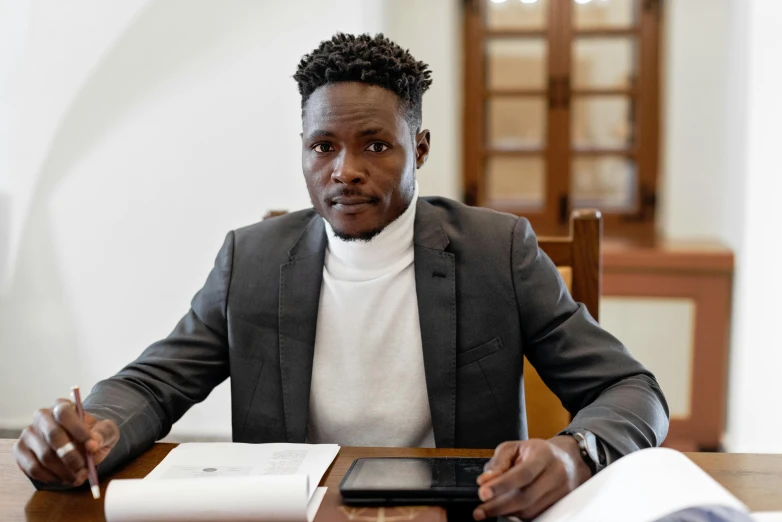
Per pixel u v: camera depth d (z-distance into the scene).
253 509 0.68
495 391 1.02
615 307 2.49
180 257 2.43
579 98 2.75
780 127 2.24
